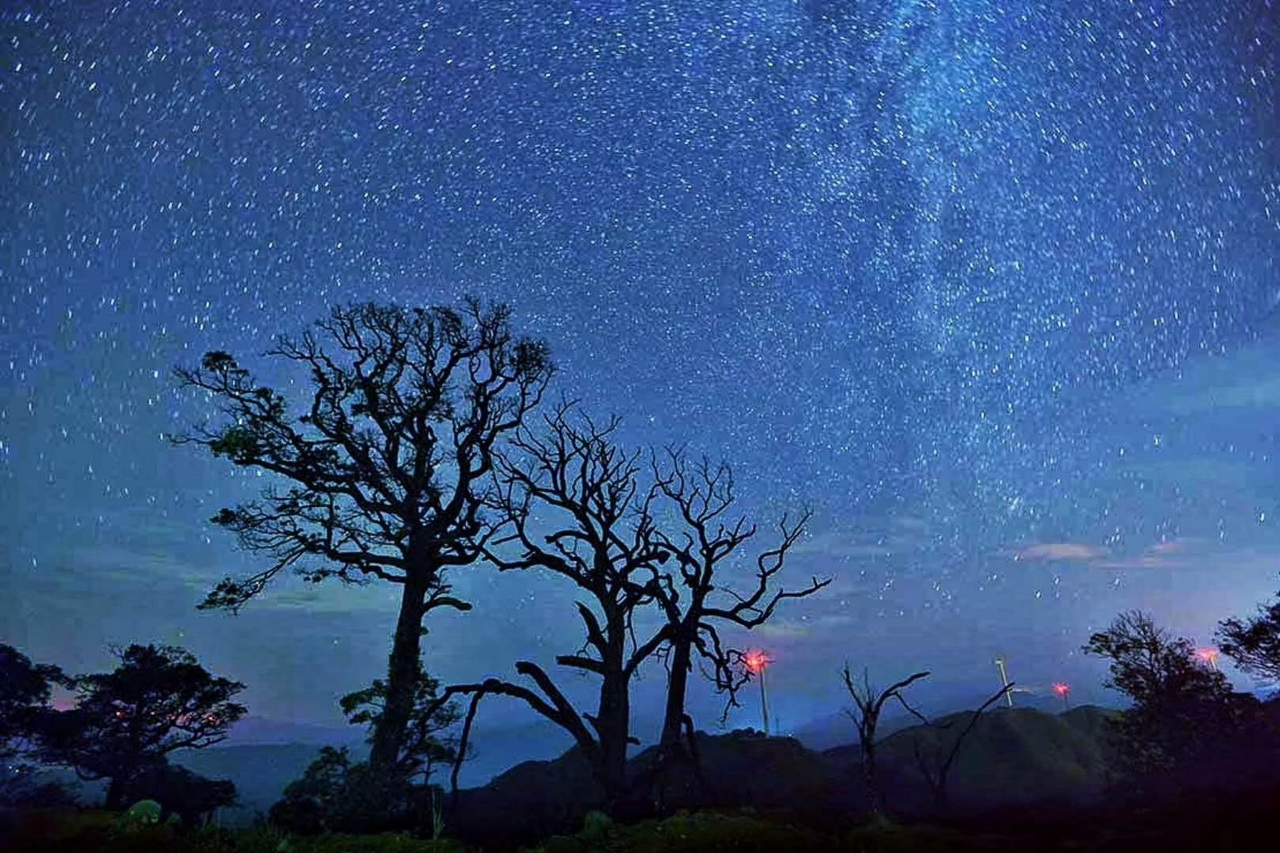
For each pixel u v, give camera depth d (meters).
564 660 22.11
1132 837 7.81
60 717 30.81
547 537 24.08
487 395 27.80
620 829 10.70
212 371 27.56
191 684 32.75
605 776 20.14
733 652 22.88
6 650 32.25
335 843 11.05
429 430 27.56
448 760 21.03
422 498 27.64
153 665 33.62
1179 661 21.72
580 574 23.73
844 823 10.21
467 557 26.31
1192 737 19.95
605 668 21.84
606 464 24.16
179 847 10.27
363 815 17.91
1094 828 8.39
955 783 36.25
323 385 27.73
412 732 21.38
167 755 33.19
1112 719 22.64
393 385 27.86
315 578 28.34
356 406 27.84
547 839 12.21
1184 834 7.68
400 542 27.33
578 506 23.73
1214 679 21.23
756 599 23.86
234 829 11.83
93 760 30.69
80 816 11.12
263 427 27.44
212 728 33.41
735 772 29.67
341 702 22.17
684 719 20.83
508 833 14.38
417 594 26.39
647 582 22.92
